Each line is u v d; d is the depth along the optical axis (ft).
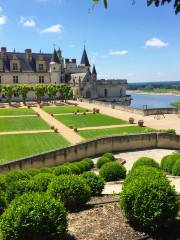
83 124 192.03
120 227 38.29
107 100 444.96
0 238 33.22
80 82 426.51
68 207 45.80
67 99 405.80
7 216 33.40
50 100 383.86
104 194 55.62
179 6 28.09
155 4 28.14
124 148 137.28
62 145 137.18
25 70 440.86
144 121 198.80
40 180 50.62
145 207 36.27
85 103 345.92
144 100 642.63
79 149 122.11
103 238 35.91
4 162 100.32
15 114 248.32
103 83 456.86
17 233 32.68
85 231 37.76
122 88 472.44
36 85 379.14
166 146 141.90
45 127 183.21
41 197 34.96
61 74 463.01
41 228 33.19
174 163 88.38
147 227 37.32
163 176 40.52
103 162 99.86
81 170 92.58
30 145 138.00
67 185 44.98
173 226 37.91
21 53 452.76
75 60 479.82
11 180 60.13
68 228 38.73
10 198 49.52
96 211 44.14
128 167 109.40
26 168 104.37
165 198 36.60
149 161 82.53
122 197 38.58
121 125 185.06
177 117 214.48
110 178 79.20
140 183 37.81
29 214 33.22
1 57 433.89
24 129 177.68
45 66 455.63
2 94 393.70
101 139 130.52
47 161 110.63
